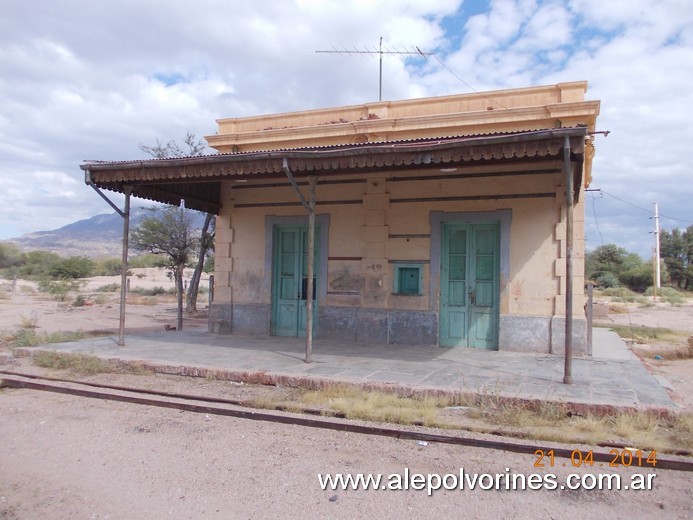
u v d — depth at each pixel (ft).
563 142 21.93
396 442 18.54
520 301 32.81
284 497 14.06
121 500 13.89
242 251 40.78
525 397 21.16
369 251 36.50
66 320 61.11
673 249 209.15
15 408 22.82
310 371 26.50
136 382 26.58
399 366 27.86
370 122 37.83
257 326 40.06
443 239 35.24
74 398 24.58
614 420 19.48
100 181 32.04
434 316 34.86
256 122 43.29
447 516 13.03
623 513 13.26
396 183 36.04
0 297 90.58
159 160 29.25
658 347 46.73
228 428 20.10
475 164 29.43
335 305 37.47
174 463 16.47
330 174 31.83
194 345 35.06
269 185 39.99
